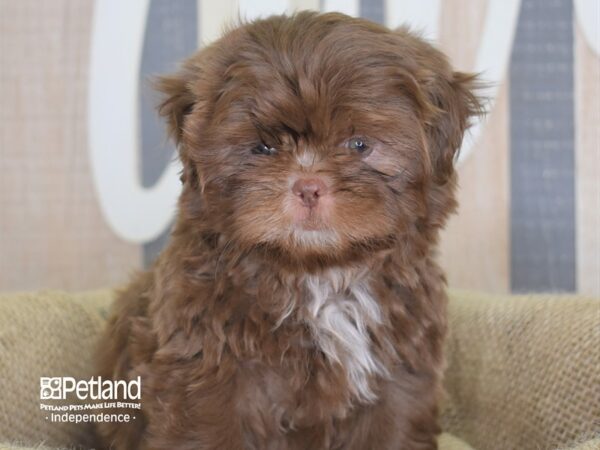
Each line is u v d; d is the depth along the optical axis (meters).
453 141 0.43
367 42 0.39
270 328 0.41
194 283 0.41
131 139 0.71
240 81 0.39
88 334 0.57
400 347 0.43
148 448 0.43
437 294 0.44
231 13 0.70
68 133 0.72
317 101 0.37
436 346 0.44
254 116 0.38
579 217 0.72
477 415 0.55
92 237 0.72
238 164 0.39
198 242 0.42
